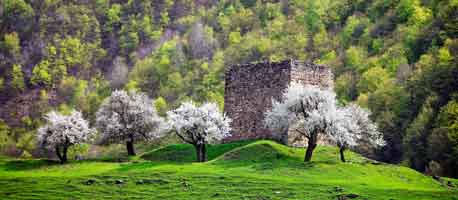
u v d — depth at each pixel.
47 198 43.84
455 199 42.03
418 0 163.12
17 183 49.56
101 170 58.38
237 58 174.12
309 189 44.81
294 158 58.38
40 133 71.25
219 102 142.88
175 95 165.50
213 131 62.72
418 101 106.06
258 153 59.22
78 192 45.69
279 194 43.41
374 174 53.75
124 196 44.22
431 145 87.12
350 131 59.72
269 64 67.12
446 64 107.00
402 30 150.25
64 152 70.31
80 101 175.75
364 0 188.25
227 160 58.56
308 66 66.56
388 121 101.56
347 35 168.75
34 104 191.00
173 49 191.62
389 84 116.81
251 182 47.31
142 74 185.50
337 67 147.00
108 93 183.75
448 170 82.88
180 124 62.75
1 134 159.12
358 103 113.69
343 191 44.03
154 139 76.06
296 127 60.72
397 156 99.00
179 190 45.59
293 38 175.12
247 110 68.56
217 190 45.16
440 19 141.38
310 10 189.25
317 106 58.53
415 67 123.69
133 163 63.50
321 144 67.06
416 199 41.78
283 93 63.44
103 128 74.50
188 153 67.50
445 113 89.12
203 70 174.88
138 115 73.81
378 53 149.88
